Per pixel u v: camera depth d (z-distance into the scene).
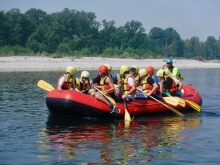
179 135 8.56
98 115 10.24
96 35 77.38
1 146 7.51
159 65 46.31
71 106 10.12
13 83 20.59
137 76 11.41
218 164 6.57
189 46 111.50
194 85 21.69
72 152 7.14
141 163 6.58
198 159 6.82
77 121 10.03
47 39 66.19
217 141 8.02
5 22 66.12
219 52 119.62
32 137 8.25
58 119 10.28
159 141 8.00
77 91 10.37
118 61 47.09
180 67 49.25
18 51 51.72
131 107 10.62
